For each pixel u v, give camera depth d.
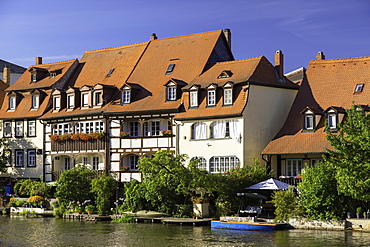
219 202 36.62
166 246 28.06
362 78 40.28
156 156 37.22
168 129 43.31
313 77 42.47
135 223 36.75
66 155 48.06
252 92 40.28
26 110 51.25
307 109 38.91
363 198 30.42
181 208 37.12
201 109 41.41
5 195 47.91
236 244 28.20
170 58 47.12
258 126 40.53
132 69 48.16
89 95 46.84
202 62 44.78
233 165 39.88
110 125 45.34
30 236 31.84
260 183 35.56
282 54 43.47
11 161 51.91
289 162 39.38
